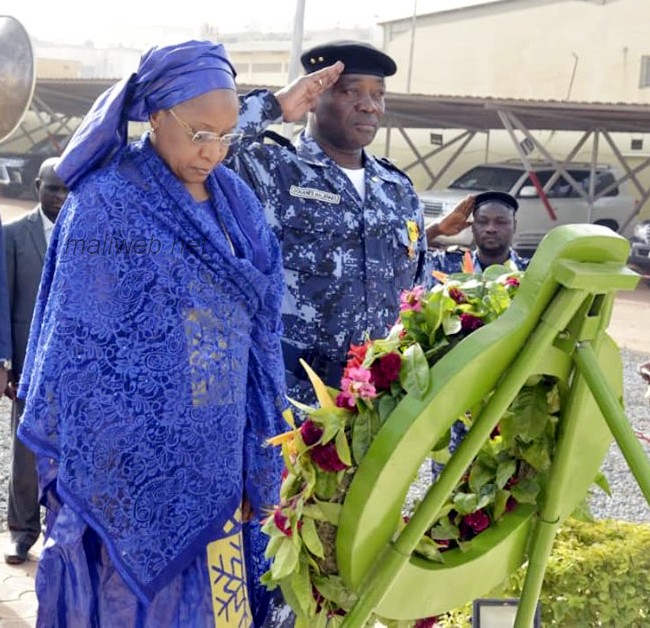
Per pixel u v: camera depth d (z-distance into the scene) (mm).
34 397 2256
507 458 1905
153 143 2344
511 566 1965
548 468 1898
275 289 2516
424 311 1801
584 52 25344
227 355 2318
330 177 3289
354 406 1782
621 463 6684
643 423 7598
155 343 2230
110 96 2309
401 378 1722
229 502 2320
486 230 4398
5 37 3639
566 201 18734
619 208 19266
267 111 3105
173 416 2236
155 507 2234
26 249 4184
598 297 1698
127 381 2211
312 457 1785
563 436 1821
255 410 2506
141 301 2234
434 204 17969
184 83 2246
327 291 3232
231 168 3170
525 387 1838
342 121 3314
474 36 27766
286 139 3365
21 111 3623
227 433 2316
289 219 3225
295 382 3207
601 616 3150
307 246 3229
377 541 1744
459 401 1688
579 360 1722
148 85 2270
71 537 2260
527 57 26578
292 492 1841
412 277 3496
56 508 2350
